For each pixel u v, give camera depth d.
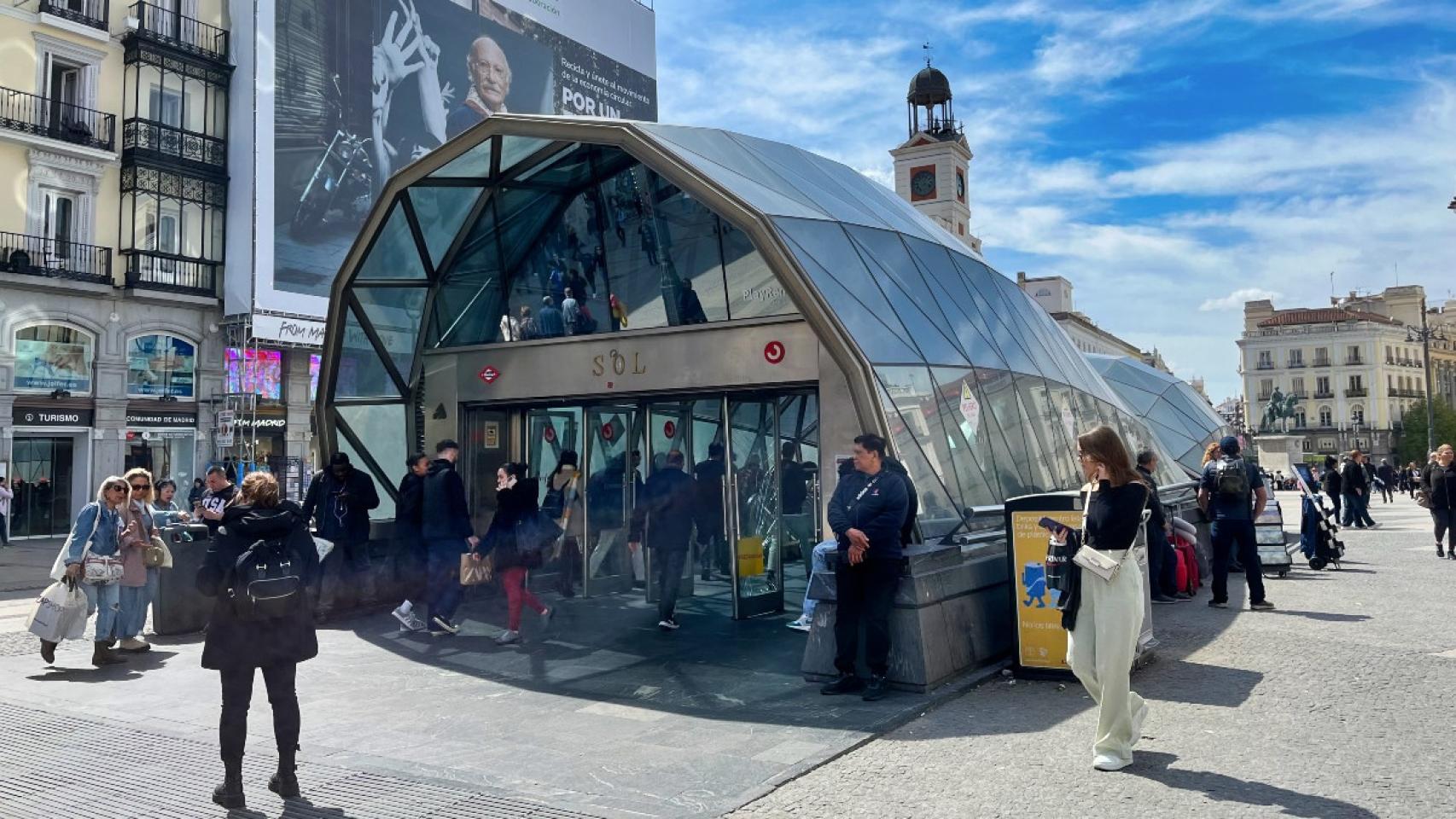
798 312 9.92
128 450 28.97
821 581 7.14
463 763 5.20
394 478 12.23
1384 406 101.69
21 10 27.00
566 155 10.83
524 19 42.00
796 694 6.66
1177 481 17.91
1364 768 4.77
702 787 4.68
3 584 15.52
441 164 10.52
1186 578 11.02
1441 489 14.62
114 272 28.77
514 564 8.94
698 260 10.69
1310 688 6.42
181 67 30.23
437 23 37.53
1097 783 4.61
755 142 11.88
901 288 10.56
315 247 32.28
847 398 9.57
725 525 11.09
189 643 9.32
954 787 4.60
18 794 4.80
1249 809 4.21
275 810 4.51
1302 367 105.94
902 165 74.94
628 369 11.01
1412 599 10.45
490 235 12.00
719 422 11.09
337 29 33.44
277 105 31.36
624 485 11.96
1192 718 5.76
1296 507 29.59
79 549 8.10
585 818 4.27
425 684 7.25
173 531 9.89
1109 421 16.02
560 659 8.12
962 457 9.55
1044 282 97.00
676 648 8.42
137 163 28.94
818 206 10.82
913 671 6.56
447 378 12.34
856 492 6.64
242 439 30.50
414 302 12.36
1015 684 6.89
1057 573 5.04
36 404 26.80
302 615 4.82
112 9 29.27
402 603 10.46
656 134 9.57
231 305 30.86
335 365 11.55
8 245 26.53
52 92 28.14
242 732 4.65
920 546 7.27
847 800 4.45
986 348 11.73
